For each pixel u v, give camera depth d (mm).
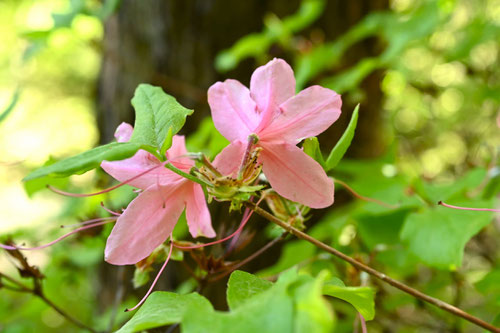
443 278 533
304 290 342
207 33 724
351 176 672
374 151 752
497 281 478
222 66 686
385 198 514
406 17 659
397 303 529
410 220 474
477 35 685
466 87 807
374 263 516
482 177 506
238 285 373
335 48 691
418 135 985
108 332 492
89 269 858
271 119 379
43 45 678
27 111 1549
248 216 399
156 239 380
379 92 764
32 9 1333
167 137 366
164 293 376
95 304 832
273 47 735
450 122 942
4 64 1531
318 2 661
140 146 361
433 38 819
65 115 1619
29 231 617
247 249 625
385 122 841
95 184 551
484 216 458
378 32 750
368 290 366
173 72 735
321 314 330
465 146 899
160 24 737
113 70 798
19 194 1319
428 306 529
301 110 380
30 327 640
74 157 353
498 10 950
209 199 375
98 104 846
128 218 376
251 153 377
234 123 382
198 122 716
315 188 384
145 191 378
